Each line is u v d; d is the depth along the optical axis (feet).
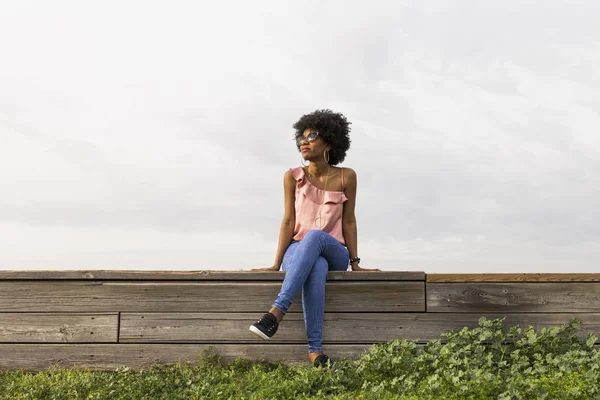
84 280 16.08
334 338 15.81
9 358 15.83
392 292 15.97
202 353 15.80
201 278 16.03
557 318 15.87
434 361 13.70
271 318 14.32
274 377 14.29
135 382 13.97
